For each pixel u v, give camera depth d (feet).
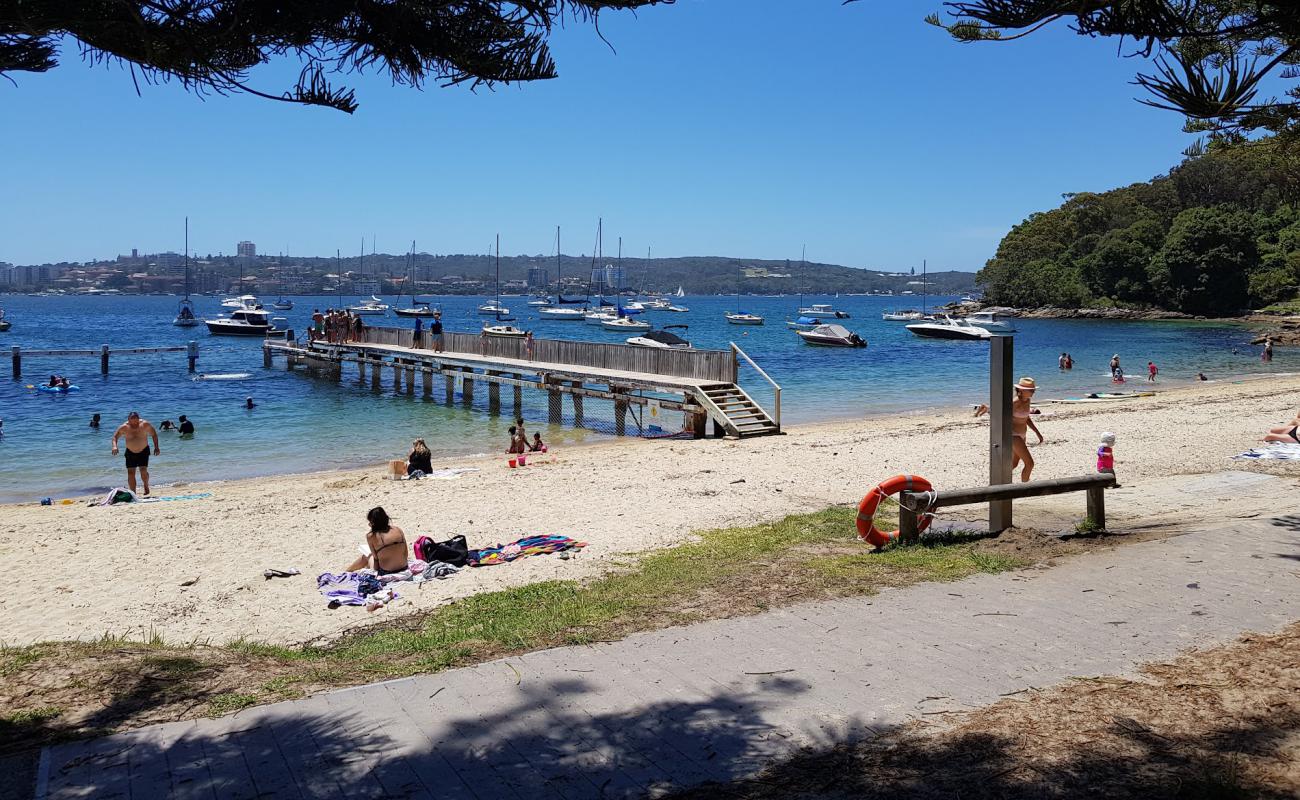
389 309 525.75
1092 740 15.35
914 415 97.14
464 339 115.14
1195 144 25.64
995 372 31.58
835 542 33.78
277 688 19.72
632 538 38.68
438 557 35.04
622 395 84.74
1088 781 13.93
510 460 63.21
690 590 27.17
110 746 16.47
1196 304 354.33
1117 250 379.14
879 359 185.68
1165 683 17.81
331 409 103.81
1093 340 248.93
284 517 45.52
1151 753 14.76
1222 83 14.73
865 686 18.39
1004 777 14.17
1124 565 27.17
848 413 101.19
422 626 26.71
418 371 138.72
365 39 15.35
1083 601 23.77
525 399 112.57
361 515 45.57
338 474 64.85
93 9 13.56
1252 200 381.60
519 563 34.65
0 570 36.37
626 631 23.00
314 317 147.33
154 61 14.58
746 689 18.49
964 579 26.58
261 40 14.74
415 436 84.38
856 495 47.21
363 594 31.48
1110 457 39.04
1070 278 402.93
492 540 39.75
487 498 49.19
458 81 16.16
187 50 14.37
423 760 15.69
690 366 84.17
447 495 50.37
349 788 14.71
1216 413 78.54
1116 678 18.22
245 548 39.40
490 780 14.88
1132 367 164.14
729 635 22.17
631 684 19.04
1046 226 448.24
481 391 121.39
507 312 451.94
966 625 22.13
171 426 85.97
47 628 29.09
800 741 15.94
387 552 34.22
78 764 15.74
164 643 26.40
